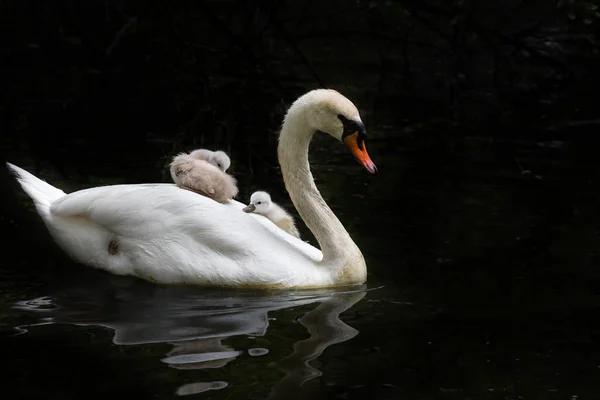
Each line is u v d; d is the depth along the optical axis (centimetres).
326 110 1163
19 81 2325
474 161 1811
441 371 900
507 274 1197
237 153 1800
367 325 1017
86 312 1032
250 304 1077
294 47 2467
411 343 968
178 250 1133
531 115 2252
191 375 870
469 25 2603
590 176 1700
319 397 834
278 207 1302
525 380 887
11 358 902
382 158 1822
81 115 2042
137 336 963
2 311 1028
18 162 1661
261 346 947
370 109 2255
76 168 1639
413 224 1405
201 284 1134
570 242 1327
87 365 888
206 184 1191
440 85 2541
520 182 1656
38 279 1135
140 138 1878
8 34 2786
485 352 951
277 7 2639
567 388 871
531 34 2608
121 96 2233
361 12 2858
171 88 2327
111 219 1151
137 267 1145
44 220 1191
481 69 2728
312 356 924
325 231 1177
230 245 1131
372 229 1378
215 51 2636
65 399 817
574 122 2181
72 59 2573
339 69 2636
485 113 2264
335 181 1644
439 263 1241
